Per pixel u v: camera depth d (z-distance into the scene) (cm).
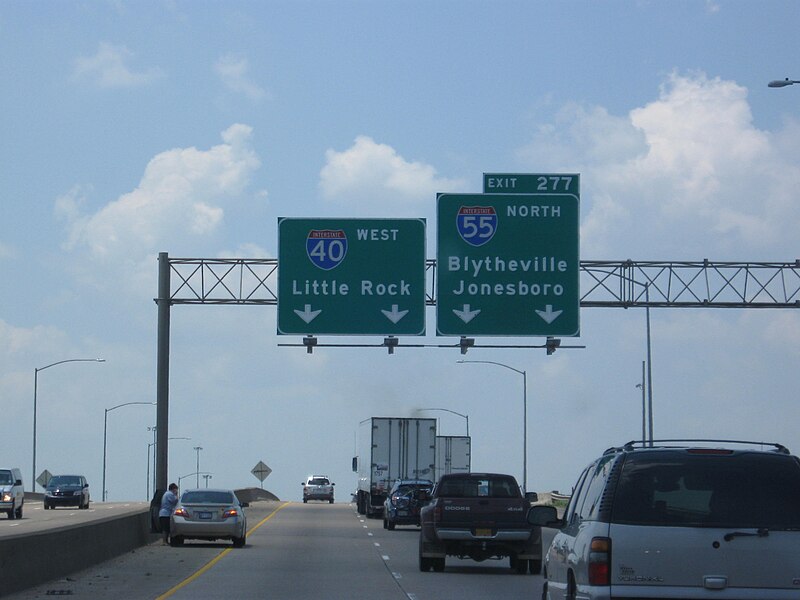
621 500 1209
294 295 3850
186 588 2494
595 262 3934
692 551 1185
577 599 1266
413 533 4950
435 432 6250
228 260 4094
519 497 2980
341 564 3219
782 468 1212
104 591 2419
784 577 1180
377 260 3856
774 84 3216
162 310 4106
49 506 6981
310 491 9831
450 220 3831
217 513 3816
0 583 2228
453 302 3806
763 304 3988
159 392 4172
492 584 2658
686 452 1223
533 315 3803
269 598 2308
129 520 3688
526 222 3831
